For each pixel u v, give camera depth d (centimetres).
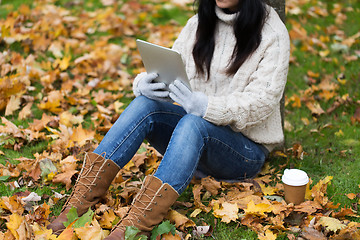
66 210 204
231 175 242
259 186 239
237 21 215
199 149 207
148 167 271
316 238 198
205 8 226
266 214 216
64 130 298
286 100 354
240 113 210
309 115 335
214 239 207
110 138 210
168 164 197
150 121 221
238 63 219
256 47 216
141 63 411
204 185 240
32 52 409
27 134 294
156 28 474
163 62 209
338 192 239
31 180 251
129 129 212
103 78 387
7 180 252
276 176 259
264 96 211
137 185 251
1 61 371
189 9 524
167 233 200
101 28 469
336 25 492
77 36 443
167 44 434
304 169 266
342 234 196
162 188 193
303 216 216
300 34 455
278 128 243
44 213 220
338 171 262
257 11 213
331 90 364
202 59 232
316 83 383
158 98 222
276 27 218
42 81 362
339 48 432
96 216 211
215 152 222
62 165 261
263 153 246
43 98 345
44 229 197
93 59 402
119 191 241
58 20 463
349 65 408
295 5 526
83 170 210
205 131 209
